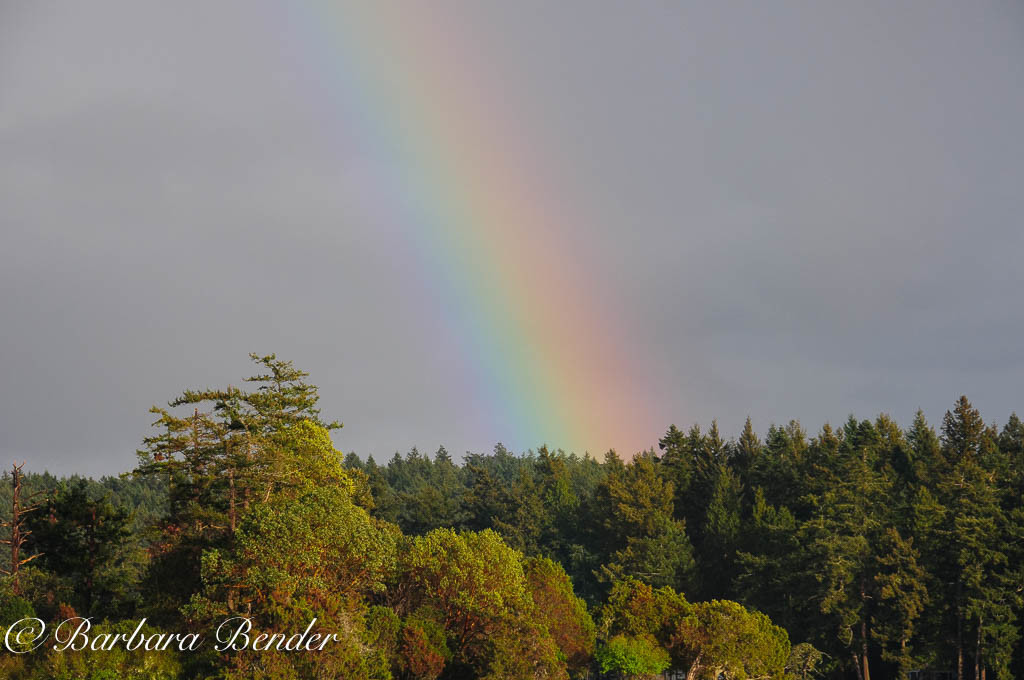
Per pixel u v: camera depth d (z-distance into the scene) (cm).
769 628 6053
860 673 7169
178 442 5450
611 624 6003
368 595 5328
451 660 4978
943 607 7031
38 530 6084
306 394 5991
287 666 4031
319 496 5044
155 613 5147
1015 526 7088
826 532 7488
